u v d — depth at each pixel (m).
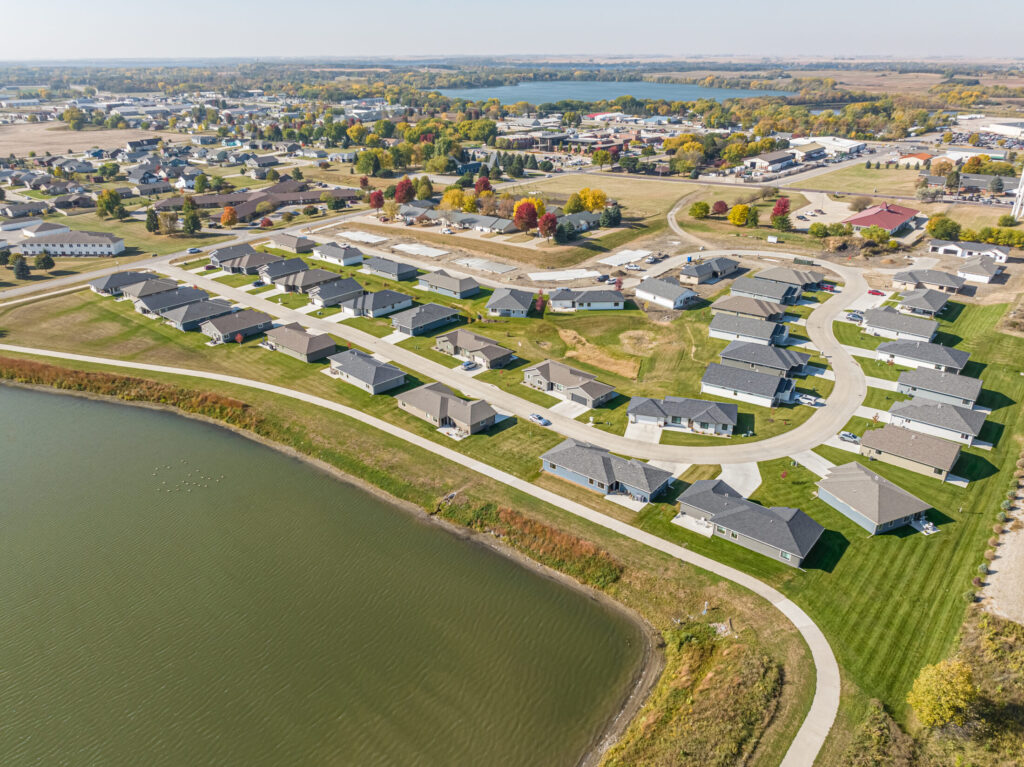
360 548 68.12
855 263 145.88
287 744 47.81
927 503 69.25
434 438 85.25
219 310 121.81
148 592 62.19
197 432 90.25
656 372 101.69
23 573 64.62
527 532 68.56
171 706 50.81
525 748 47.62
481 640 56.78
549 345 112.00
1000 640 52.59
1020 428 82.81
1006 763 43.84
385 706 50.66
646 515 69.88
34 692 52.06
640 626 58.28
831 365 101.19
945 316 116.12
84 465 82.75
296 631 57.66
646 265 149.75
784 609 57.28
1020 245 147.75
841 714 47.69
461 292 131.25
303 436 86.88
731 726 46.75
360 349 109.88
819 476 75.50
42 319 121.75
